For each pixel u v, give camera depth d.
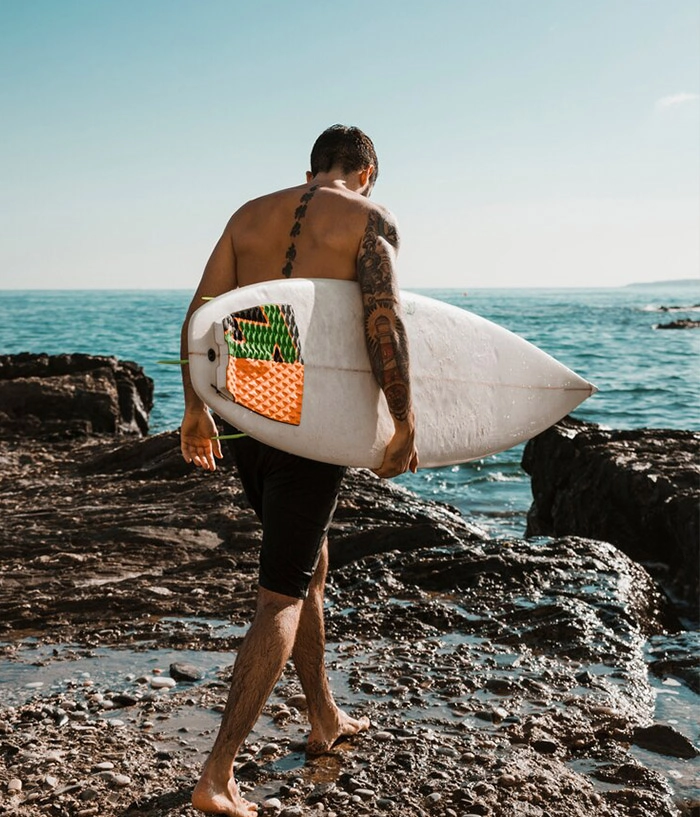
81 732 3.16
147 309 138.62
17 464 10.45
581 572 4.99
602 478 7.09
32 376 17.42
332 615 4.46
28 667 3.93
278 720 3.24
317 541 2.68
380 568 5.12
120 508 6.95
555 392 3.57
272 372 2.57
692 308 110.75
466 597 4.67
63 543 6.11
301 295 2.65
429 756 2.94
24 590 5.14
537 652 3.98
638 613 4.52
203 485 7.54
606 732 3.16
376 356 2.63
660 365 33.38
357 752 2.97
